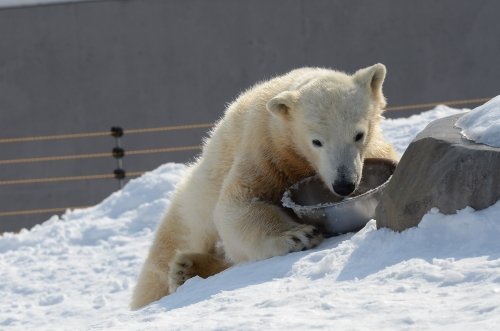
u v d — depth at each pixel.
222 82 26.12
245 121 9.48
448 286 5.93
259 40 25.92
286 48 25.88
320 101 8.68
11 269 13.95
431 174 7.10
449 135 7.35
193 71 26.20
